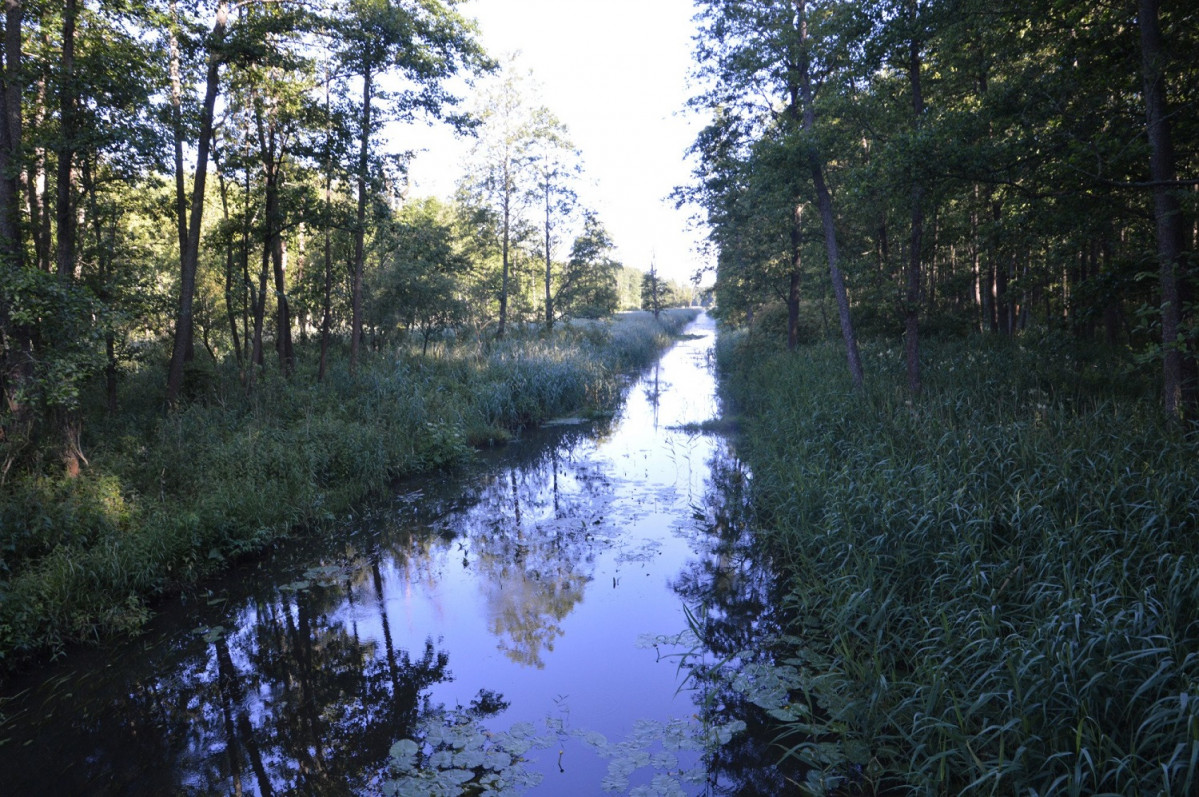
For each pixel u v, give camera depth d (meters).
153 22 9.94
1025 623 4.44
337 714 5.00
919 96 10.20
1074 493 5.66
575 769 4.21
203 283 17.61
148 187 12.12
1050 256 10.94
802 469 8.41
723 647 5.70
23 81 8.87
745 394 18.27
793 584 6.74
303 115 13.45
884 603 4.93
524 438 14.91
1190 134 8.10
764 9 11.69
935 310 17.16
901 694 4.38
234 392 13.15
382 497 10.41
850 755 4.06
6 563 6.07
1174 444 6.01
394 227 15.48
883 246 14.73
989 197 11.75
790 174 12.54
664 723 4.69
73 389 6.98
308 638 6.20
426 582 7.39
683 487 10.71
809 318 23.84
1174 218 7.16
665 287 72.50
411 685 5.36
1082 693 3.56
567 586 7.17
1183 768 3.11
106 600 6.38
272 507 8.62
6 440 7.45
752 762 4.20
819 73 11.71
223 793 4.14
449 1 14.31
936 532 5.70
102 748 4.66
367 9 13.04
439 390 15.08
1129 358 10.98
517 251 28.62
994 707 3.91
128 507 7.49
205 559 7.59
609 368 23.97
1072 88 8.40
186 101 11.69
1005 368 11.52
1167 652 3.66
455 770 4.25
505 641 6.04
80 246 12.05
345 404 13.25
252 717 5.00
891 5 9.41
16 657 5.67
